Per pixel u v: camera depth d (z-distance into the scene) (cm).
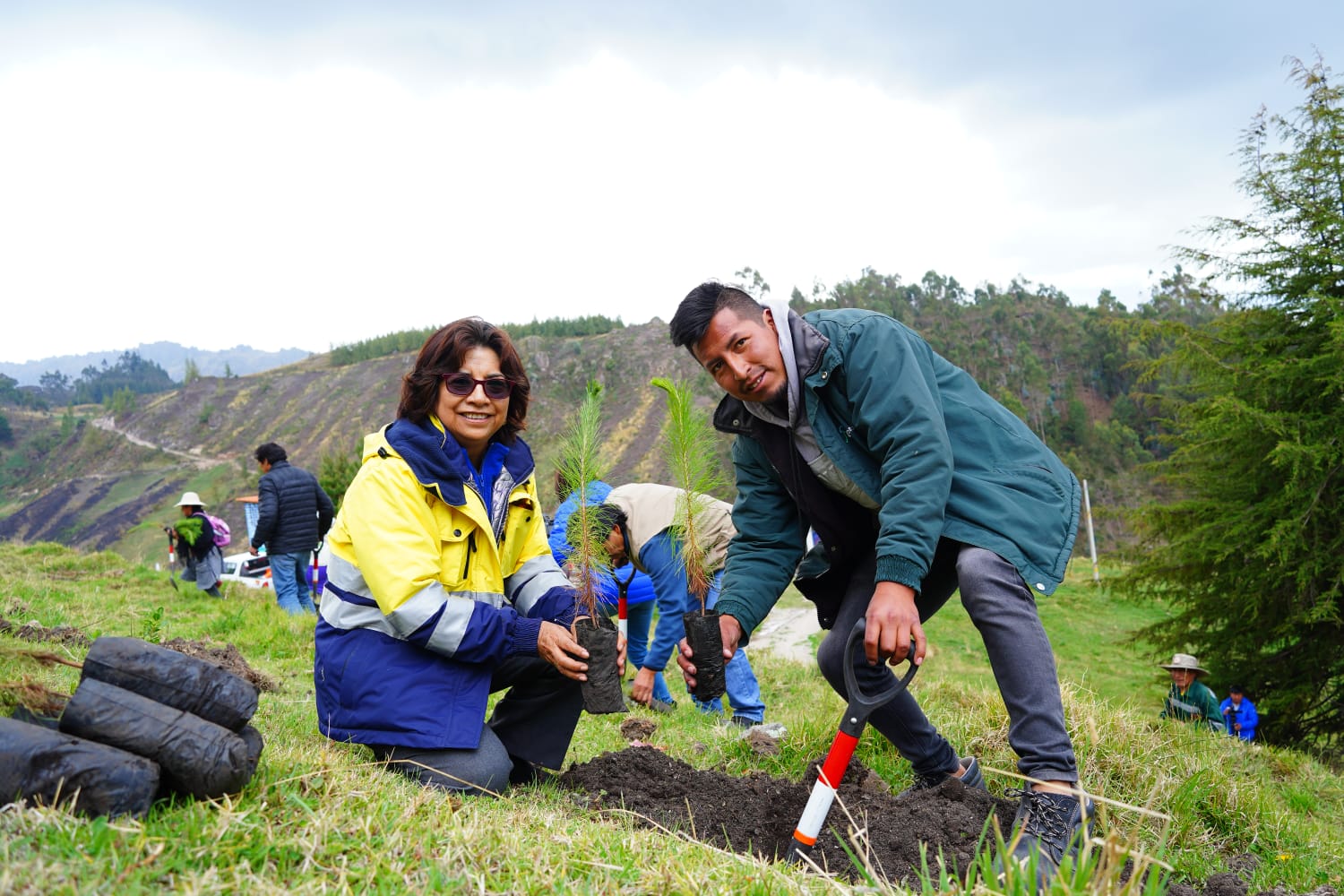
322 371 19812
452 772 285
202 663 215
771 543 334
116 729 192
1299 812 464
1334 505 1381
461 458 309
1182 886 267
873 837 279
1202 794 392
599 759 350
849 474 291
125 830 172
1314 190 1544
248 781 207
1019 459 287
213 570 1027
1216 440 1492
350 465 3784
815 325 296
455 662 297
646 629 644
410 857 190
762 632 1748
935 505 263
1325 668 1385
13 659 238
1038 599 2392
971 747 430
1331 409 1459
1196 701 887
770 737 464
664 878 200
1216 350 1603
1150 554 1579
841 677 319
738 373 291
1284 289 1535
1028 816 256
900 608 254
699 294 295
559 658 299
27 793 177
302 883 172
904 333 292
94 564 1234
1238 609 1445
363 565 291
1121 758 411
